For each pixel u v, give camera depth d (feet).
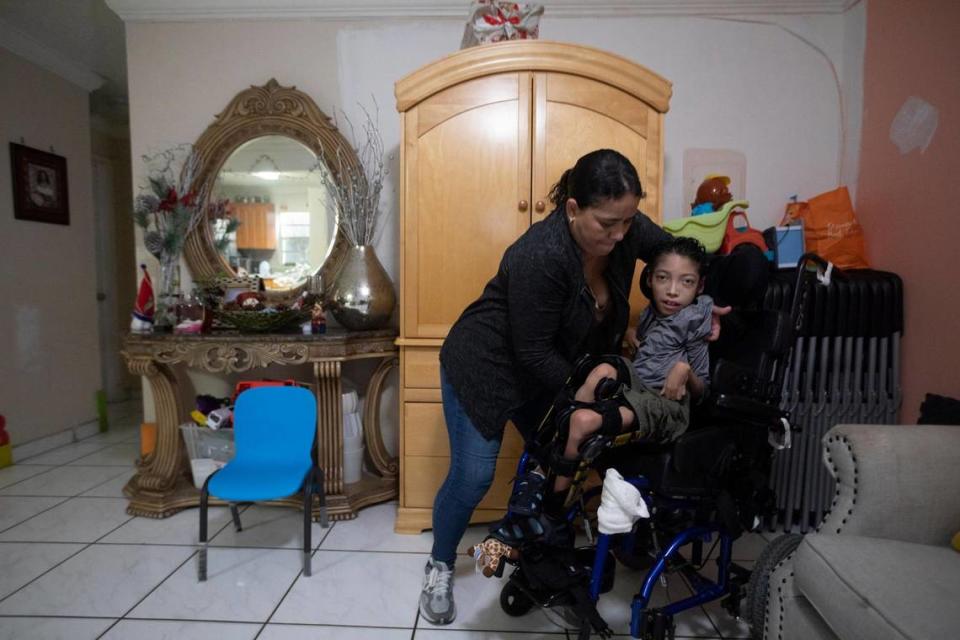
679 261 4.24
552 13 7.56
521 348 3.90
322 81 7.80
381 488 7.22
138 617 4.74
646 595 3.96
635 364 4.49
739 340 4.63
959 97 5.62
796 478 6.42
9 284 8.95
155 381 6.90
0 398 8.80
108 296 13.28
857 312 6.25
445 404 4.66
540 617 4.81
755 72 7.61
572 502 4.16
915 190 6.20
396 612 4.86
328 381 6.75
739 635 4.56
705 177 7.72
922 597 2.74
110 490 7.66
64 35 8.80
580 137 6.03
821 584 3.12
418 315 6.27
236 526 6.35
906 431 3.71
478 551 3.64
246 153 7.88
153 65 7.86
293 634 4.54
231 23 7.79
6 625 4.60
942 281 5.82
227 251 7.94
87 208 10.57
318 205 7.86
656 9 7.50
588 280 4.25
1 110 8.77
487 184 6.11
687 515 4.39
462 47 6.60
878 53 6.84
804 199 7.71
